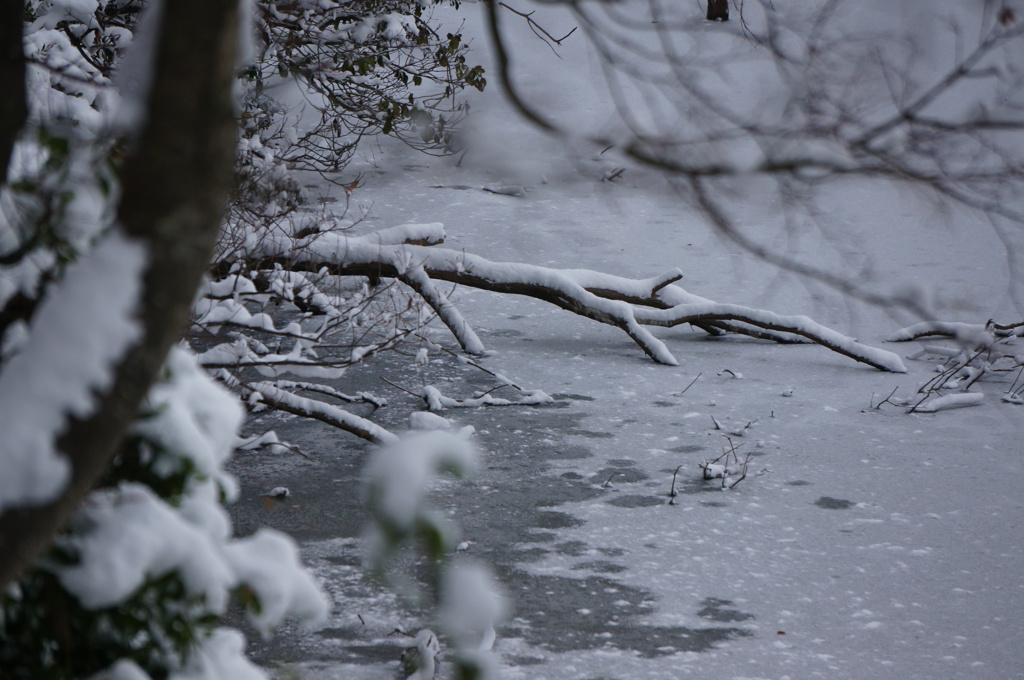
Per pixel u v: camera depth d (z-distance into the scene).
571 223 24.97
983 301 19.89
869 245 22.95
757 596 10.08
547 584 10.14
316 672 8.42
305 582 4.26
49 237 3.80
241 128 15.86
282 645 8.86
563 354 17.52
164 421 3.91
